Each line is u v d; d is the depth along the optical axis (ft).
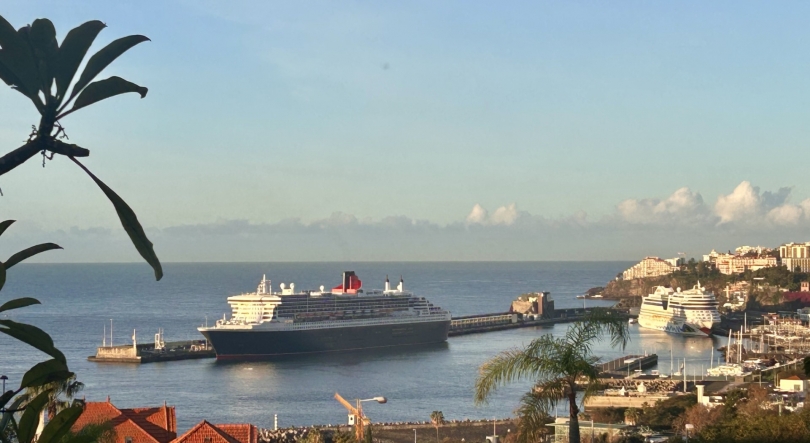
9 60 22.65
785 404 378.12
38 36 22.97
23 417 27.07
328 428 436.76
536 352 101.81
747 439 211.00
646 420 403.95
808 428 213.46
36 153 23.32
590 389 103.40
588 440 326.03
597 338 107.24
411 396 583.17
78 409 27.50
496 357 104.27
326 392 597.93
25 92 23.18
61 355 27.48
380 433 429.38
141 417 216.95
